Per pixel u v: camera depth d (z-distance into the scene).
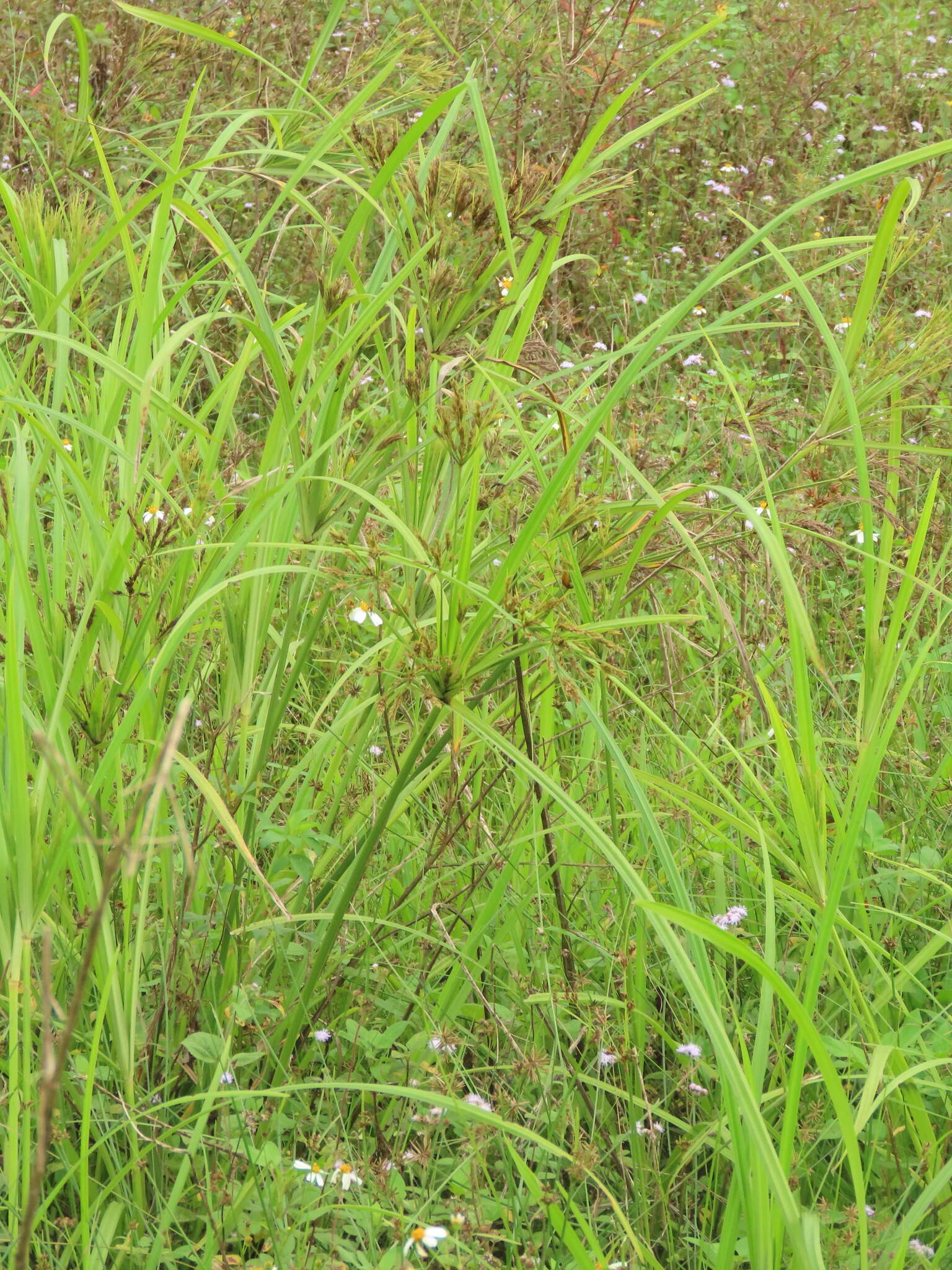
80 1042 2.28
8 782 2.05
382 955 2.52
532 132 6.07
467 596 2.24
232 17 5.91
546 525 2.38
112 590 2.37
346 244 2.54
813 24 7.54
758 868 2.62
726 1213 1.87
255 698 2.88
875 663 2.16
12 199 2.60
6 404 2.24
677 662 3.48
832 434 2.46
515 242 2.49
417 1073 2.38
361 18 6.77
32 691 2.75
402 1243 1.92
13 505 2.12
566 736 3.31
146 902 2.59
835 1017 2.56
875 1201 2.27
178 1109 2.29
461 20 5.99
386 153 2.62
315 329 2.53
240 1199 2.02
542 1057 2.24
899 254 2.45
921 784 3.21
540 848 2.88
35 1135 2.09
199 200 2.97
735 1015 2.15
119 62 4.07
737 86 7.66
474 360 2.33
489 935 2.78
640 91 6.20
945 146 2.07
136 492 2.58
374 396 3.60
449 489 2.43
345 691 3.10
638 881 1.80
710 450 3.94
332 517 2.57
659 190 6.98
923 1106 2.22
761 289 6.14
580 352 5.36
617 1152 2.32
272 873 2.52
